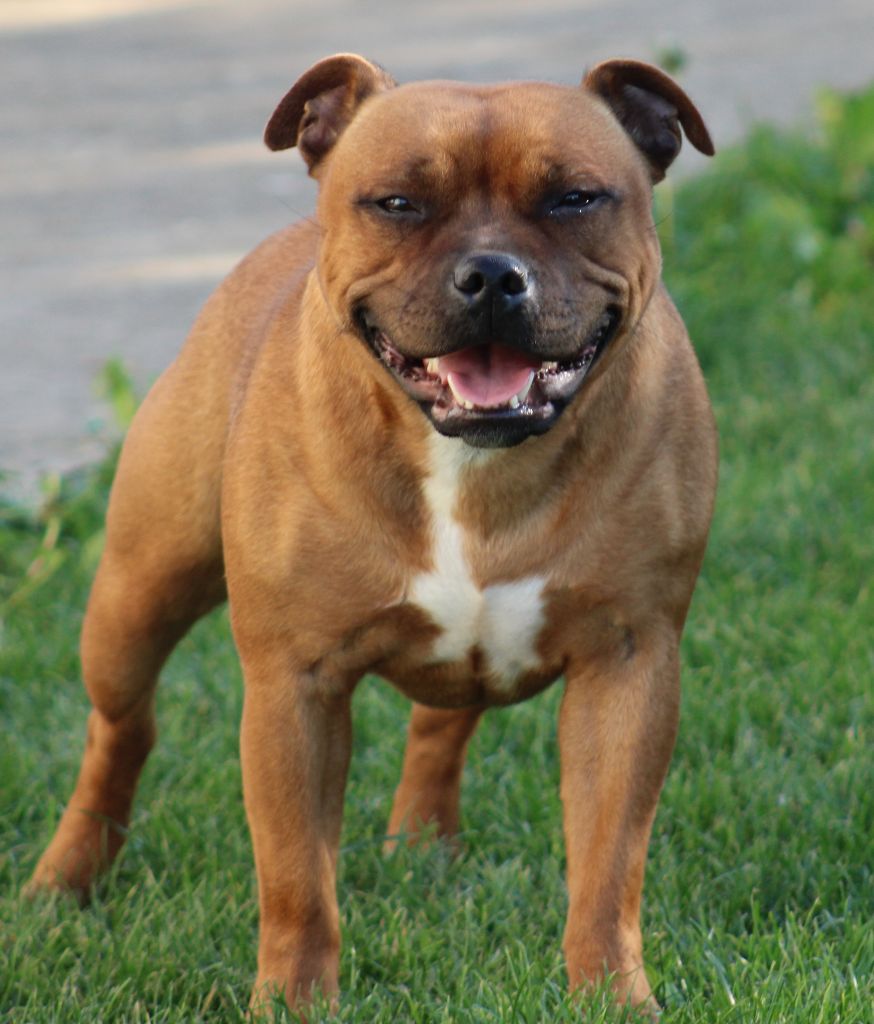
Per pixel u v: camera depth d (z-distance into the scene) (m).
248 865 8.43
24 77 31.84
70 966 7.60
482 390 6.74
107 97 29.39
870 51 30.09
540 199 6.89
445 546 7.07
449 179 6.88
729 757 9.27
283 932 7.14
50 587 11.79
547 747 9.62
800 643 10.19
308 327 7.31
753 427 13.62
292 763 7.16
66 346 16.72
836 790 8.77
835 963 7.14
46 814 9.16
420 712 8.74
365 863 8.54
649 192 7.37
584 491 7.04
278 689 7.20
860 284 16.70
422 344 6.73
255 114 27.08
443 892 8.26
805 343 15.22
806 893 8.02
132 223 21.27
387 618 7.17
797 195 18.28
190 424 8.10
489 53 29.86
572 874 7.22
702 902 7.93
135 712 8.56
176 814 8.88
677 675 7.28
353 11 37.56
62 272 19.34
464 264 6.58
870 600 10.76
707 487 7.33
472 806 9.08
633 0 37.69
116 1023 7.08
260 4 39.81
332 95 7.63
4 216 21.95
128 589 8.30
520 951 7.36
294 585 7.13
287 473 7.15
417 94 7.12
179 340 16.78
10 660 10.73
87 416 14.75
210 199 22.22
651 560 7.13
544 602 7.13
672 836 8.59
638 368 7.11
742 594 11.08
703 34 32.84
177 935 7.63
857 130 18.50
